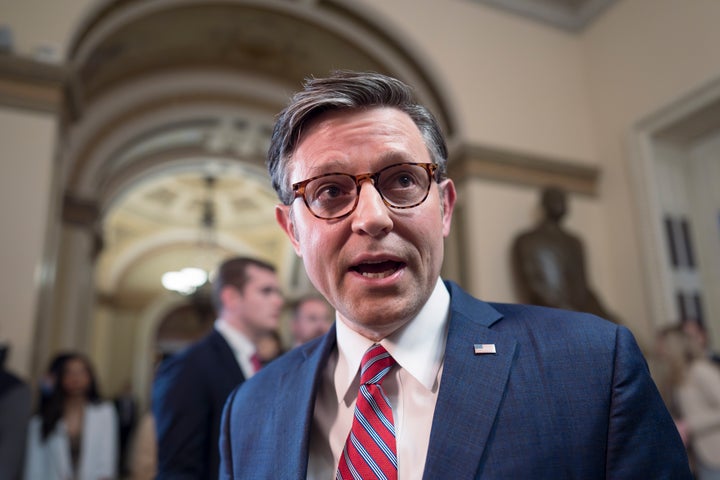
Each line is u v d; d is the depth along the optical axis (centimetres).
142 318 1442
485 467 81
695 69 519
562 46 653
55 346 640
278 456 99
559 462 81
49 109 404
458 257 553
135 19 534
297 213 100
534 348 92
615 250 588
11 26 420
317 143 96
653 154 567
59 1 438
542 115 612
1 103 392
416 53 579
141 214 1349
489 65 601
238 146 843
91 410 375
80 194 687
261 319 236
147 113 730
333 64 651
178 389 200
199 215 1371
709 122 540
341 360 107
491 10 625
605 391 85
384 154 93
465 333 96
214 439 197
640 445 81
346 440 94
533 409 85
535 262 521
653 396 86
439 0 602
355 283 90
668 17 552
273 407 109
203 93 743
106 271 1398
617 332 92
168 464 189
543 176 584
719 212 546
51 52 415
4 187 380
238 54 690
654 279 539
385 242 89
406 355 95
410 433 92
